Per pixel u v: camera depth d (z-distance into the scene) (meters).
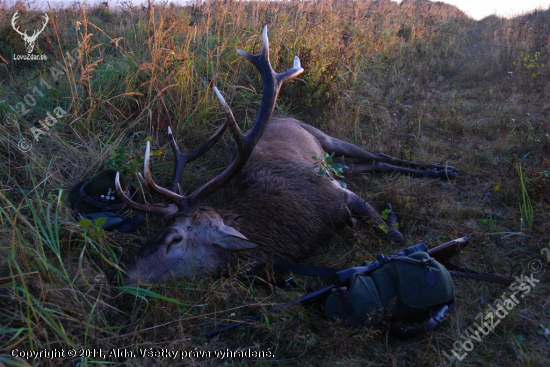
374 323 1.56
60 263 1.70
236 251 1.84
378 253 2.03
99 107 2.71
